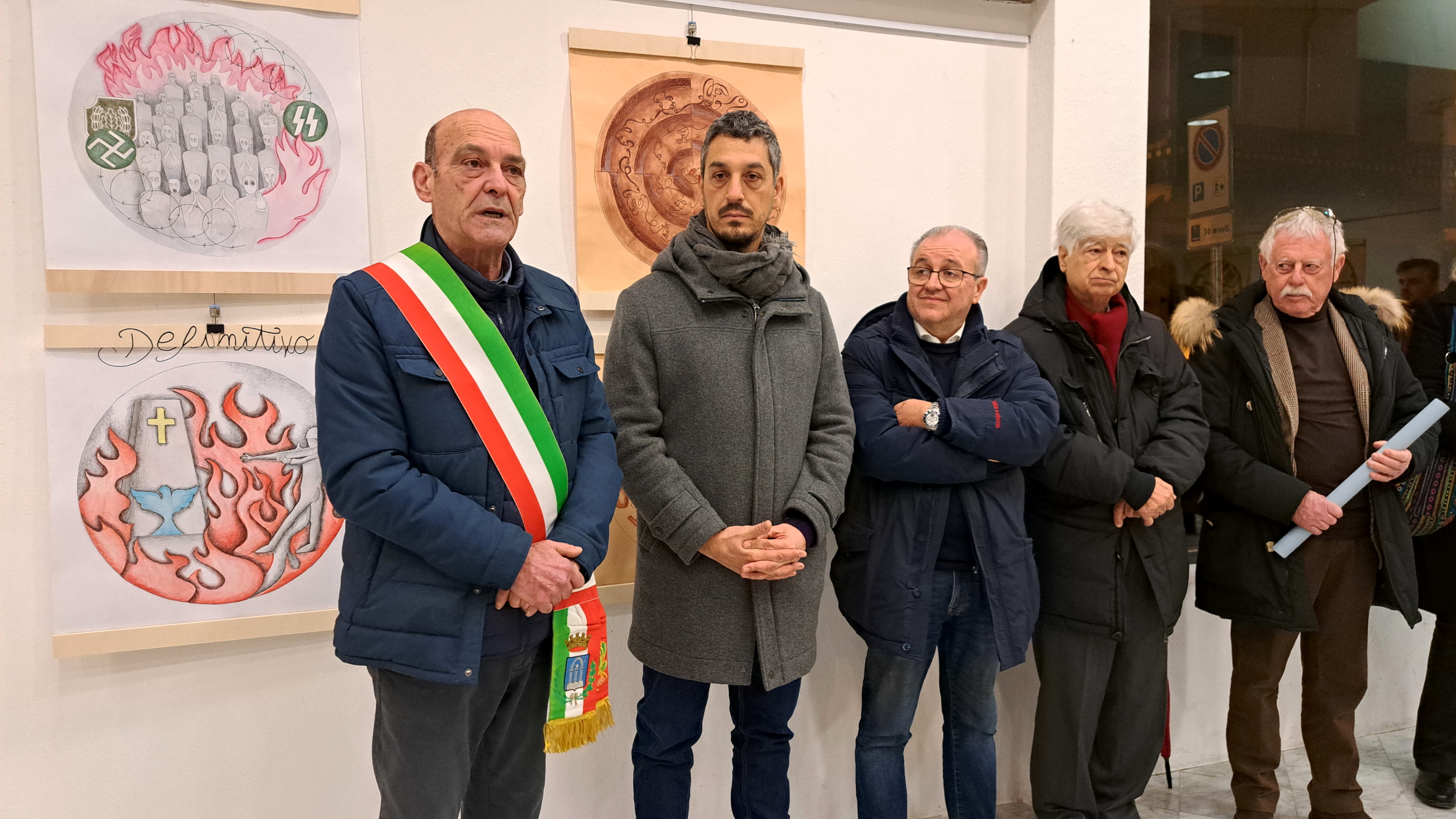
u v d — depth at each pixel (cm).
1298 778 253
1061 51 230
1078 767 198
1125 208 232
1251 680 221
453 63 190
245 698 183
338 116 182
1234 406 215
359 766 191
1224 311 222
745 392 163
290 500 182
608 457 149
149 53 169
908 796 235
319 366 129
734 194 161
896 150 227
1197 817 231
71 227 165
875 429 178
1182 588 201
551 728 138
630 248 205
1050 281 211
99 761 174
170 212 172
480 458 132
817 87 219
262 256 178
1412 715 285
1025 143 240
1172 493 191
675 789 172
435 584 128
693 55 207
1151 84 256
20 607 168
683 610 164
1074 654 197
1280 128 271
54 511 167
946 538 186
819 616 223
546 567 129
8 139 164
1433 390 235
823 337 177
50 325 166
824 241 221
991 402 178
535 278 151
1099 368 197
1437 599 236
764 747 172
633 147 203
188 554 176
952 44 230
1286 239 210
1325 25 273
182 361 174
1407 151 284
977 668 190
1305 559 213
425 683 130
